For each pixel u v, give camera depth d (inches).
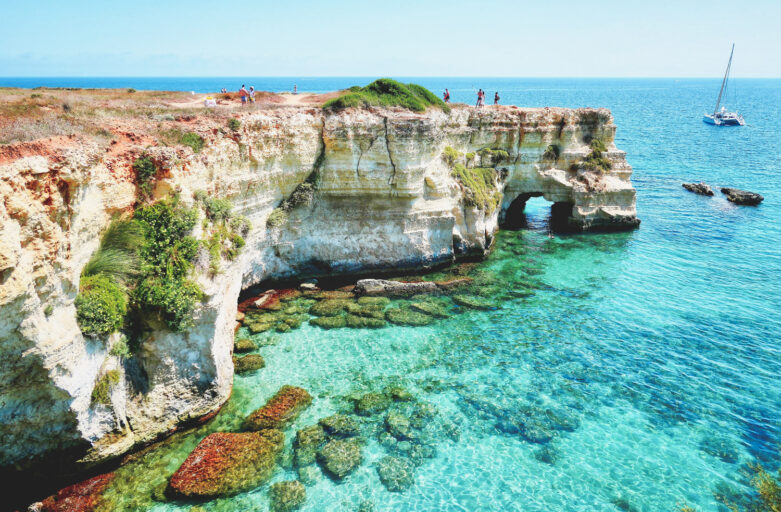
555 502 666.8
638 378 946.1
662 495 678.5
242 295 1234.0
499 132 1710.1
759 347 1047.6
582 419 831.1
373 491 677.3
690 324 1146.0
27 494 655.8
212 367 813.2
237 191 1104.2
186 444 759.1
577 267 1489.9
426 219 1425.9
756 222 1909.4
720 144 3900.1
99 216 674.2
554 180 1817.2
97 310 635.5
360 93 1413.6
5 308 505.0
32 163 548.1
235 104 1493.6
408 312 1181.7
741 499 669.9
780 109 7682.1
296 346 1033.5
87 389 637.3
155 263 744.3
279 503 650.2
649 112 6929.1
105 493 660.7
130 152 759.1
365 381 922.1
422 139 1342.3
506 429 804.0
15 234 509.7
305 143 1261.1
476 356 1015.0
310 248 1354.6
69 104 948.0
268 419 794.8
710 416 838.5
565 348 1049.5
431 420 819.4
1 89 1284.4
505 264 1510.8
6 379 561.3
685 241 1716.3
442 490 683.4
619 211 1847.9
